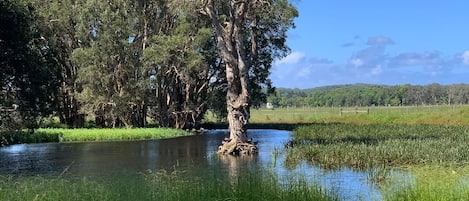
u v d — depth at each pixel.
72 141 50.19
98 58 59.88
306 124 70.75
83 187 13.30
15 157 34.66
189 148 41.53
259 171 18.23
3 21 30.75
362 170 23.39
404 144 30.70
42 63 34.38
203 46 61.12
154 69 65.38
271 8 37.03
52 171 26.28
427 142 31.55
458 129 46.69
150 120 81.31
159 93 66.56
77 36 61.47
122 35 60.91
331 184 17.53
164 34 63.69
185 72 61.19
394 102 169.75
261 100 72.69
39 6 61.22
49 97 36.16
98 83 60.72
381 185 15.99
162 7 64.38
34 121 36.09
